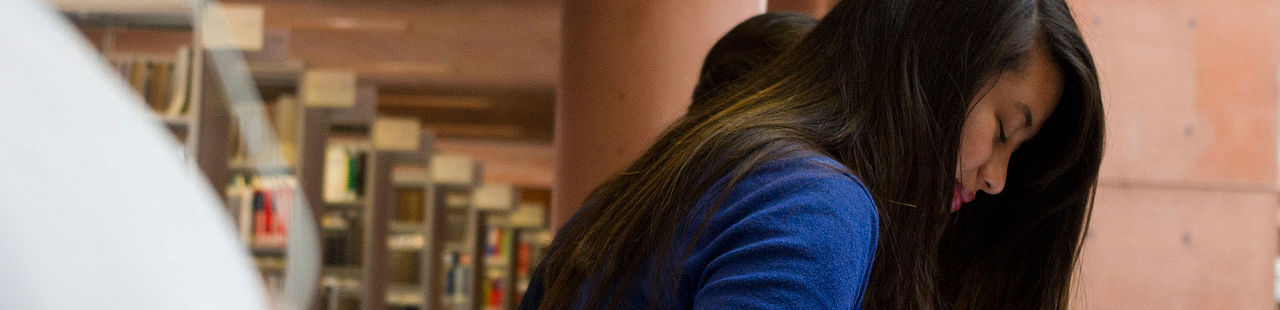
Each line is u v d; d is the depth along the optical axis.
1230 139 2.97
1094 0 2.96
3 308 0.15
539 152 15.84
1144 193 2.96
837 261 0.59
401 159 7.69
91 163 0.16
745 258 0.58
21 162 0.15
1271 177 2.96
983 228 1.00
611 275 0.69
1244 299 2.96
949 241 1.01
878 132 0.70
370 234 6.28
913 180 0.70
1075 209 0.95
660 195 0.69
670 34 2.63
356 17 7.64
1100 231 2.95
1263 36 2.97
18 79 0.16
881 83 0.71
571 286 0.74
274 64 5.13
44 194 0.15
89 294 0.16
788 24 1.18
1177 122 2.96
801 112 0.71
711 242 0.62
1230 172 2.97
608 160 2.66
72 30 0.18
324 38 8.45
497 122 12.98
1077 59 0.75
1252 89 2.97
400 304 8.12
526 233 13.45
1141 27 2.96
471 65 9.42
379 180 6.44
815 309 0.56
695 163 0.68
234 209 5.11
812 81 0.74
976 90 0.72
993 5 0.72
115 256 0.16
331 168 6.43
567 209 2.75
